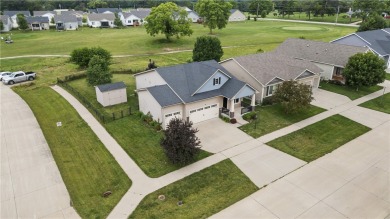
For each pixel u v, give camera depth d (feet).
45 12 397.60
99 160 71.20
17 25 336.08
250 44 225.35
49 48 212.23
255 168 68.03
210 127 87.97
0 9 445.78
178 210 55.11
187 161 69.05
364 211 54.90
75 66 161.89
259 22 381.60
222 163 69.77
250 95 94.58
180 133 66.49
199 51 145.48
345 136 83.46
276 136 82.89
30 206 55.93
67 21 321.52
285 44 153.38
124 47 216.33
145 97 90.38
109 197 58.49
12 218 52.95
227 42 233.55
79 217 53.42
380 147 77.25
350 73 116.47
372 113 98.68
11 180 63.57
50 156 73.00
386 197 58.54
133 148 76.38
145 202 57.00
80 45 222.48
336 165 69.15
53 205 56.29
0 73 141.49
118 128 87.25
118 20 337.11
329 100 109.81
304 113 98.07
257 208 55.67
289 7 440.04
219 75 92.99
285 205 56.39
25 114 99.14
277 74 107.86
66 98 113.09
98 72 118.11
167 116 85.46
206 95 89.97
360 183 62.69
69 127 88.79
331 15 424.87
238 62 109.50
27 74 137.49
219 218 53.16
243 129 86.79
